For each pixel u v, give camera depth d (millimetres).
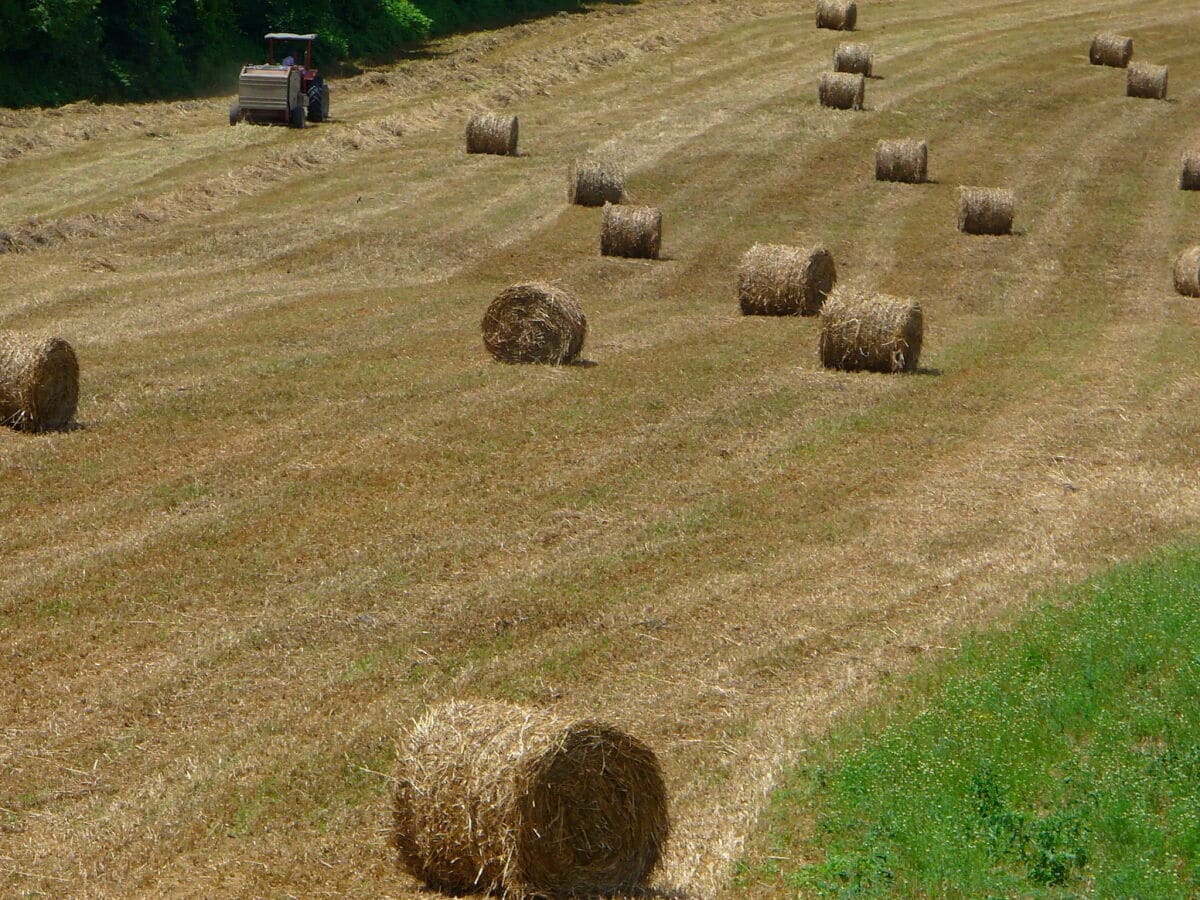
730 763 34781
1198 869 29719
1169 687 37625
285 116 139125
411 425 62594
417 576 46188
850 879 29359
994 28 188625
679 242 107625
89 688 37969
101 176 117812
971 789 32500
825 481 57156
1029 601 44469
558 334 74000
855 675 39594
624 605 44312
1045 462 60219
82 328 79438
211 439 60031
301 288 92688
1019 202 120375
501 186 120500
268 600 43938
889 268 103188
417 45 191000
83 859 30219
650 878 29375
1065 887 29219
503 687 38625
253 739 35406
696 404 67375
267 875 29766
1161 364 78000
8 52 149625
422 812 28875
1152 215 117500
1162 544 49875
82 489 53469
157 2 166375
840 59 159750
